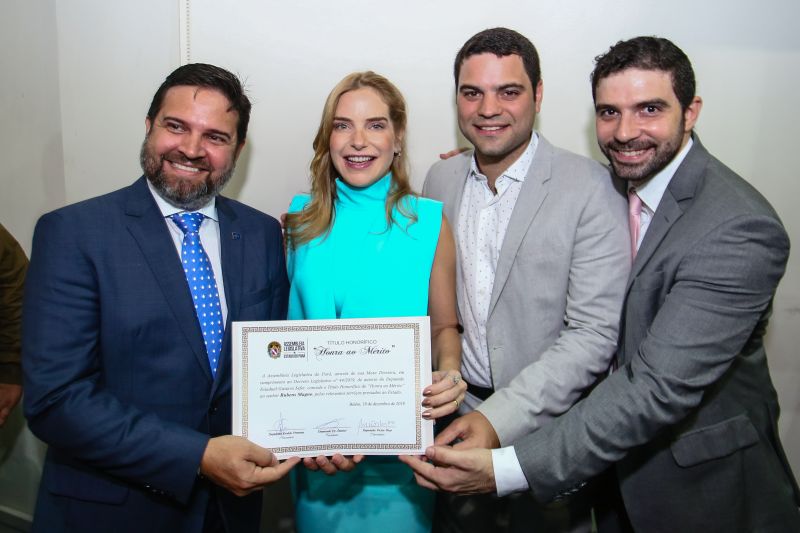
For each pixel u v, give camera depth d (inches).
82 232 46.6
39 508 48.8
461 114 61.9
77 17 78.5
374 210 60.1
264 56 76.9
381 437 50.1
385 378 50.1
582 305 57.6
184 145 47.7
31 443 86.6
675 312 48.1
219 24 76.2
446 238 60.9
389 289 58.2
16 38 81.2
